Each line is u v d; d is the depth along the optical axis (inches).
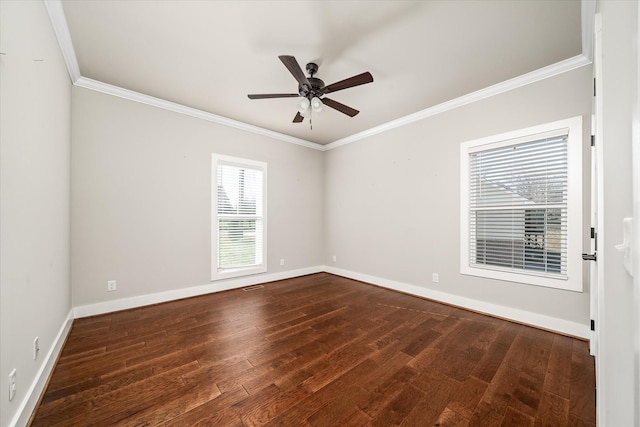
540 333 93.7
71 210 103.8
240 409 56.0
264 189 167.9
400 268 148.6
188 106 133.6
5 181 45.1
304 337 90.4
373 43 85.1
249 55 92.0
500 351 80.8
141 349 81.4
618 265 26.8
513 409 56.1
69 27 77.8
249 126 158.7
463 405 57.4
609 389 30.1
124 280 116.8
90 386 63.2
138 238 120.7
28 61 55.7
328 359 76.1
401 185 148.8
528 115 102.3
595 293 74.8
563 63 93.0
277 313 113.5
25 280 53.3
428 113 134.3
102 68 99.7
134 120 119.9
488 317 109.3
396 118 147.6
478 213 117.7
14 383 47.7
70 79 101.1
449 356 77.9
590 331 81.7
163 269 127.9
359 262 174.1
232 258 154.9
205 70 101.3
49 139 71.2
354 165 178.5
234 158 153.6
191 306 122.0
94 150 109.7
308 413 54.9
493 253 112.7
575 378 66.8
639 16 15.9
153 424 51.8
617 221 27.0
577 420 52.9
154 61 95.5
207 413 54.7
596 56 50.6
